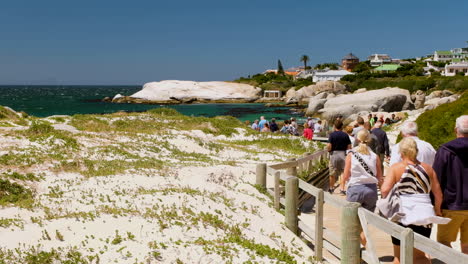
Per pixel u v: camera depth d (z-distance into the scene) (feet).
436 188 20.01
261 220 29.09
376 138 40.47
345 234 22.75
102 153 49.14
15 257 19.74
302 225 28.37
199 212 27.61
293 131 92.17
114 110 272.72
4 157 41.39
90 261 19.63
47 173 38.70
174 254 20.80
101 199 30.35
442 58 611.47
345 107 190.60
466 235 20.81
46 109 275.18
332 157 40.42
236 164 52.03
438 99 212.84
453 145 20.08
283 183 40.83
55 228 23.63
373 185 25.25
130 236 22.24
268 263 21.94
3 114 81.92
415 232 19.52
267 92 380.17
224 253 21.67
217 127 86.02
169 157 54.29
